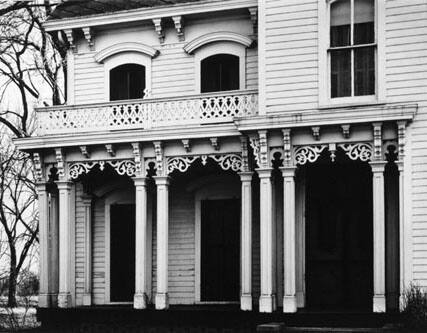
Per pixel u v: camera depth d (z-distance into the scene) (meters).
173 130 19.81
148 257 21.94
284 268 18.16
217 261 21.64
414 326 15.88
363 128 17.69
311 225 19.59
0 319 24.58
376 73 17.94
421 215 17.19
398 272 18.30
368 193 19.23
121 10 22.59
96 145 20.81
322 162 19.22
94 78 23.23
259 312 18.31
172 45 22.47
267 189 18.50
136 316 20.16
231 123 19.48
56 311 21.03
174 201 22.25
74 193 21.58
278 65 18.88
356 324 17.33
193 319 19.52
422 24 17.67
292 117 17.98
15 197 35.41
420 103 17.47
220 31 21.83
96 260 22.89
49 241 22.62
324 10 18.53
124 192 22.83
